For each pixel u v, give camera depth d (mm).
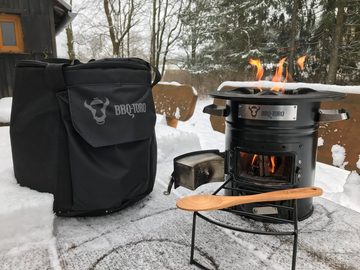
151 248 1096
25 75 1173
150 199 1499
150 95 1398
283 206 1129
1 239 1063
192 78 12977
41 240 1128
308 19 11359
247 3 11742
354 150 1610
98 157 1170
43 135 1141
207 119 6090
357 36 10594
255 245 1113
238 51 12242
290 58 11164
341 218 1322
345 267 984
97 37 12164
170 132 2381
